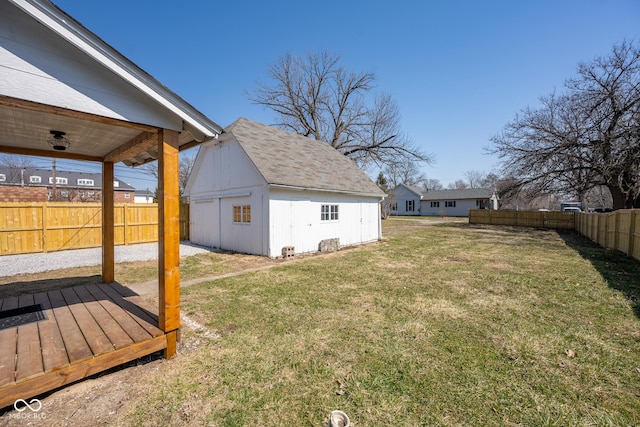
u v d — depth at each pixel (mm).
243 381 2420
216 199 10828
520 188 15906
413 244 11602
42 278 6070
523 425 1936
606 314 3975
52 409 2064
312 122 23906
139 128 2637
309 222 9758
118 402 2150
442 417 2006
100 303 3627
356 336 3277
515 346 3047
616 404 2148
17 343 2467
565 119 13992
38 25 1989
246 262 7832
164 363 2693
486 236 14367
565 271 6609
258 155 9273
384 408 2094
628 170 12062
